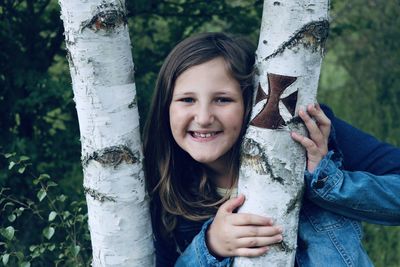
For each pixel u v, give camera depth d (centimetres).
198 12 464
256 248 202
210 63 217
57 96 406
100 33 203
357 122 638
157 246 254
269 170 199
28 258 337
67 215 309
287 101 197
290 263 205
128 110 210
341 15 598
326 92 680
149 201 227
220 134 218
